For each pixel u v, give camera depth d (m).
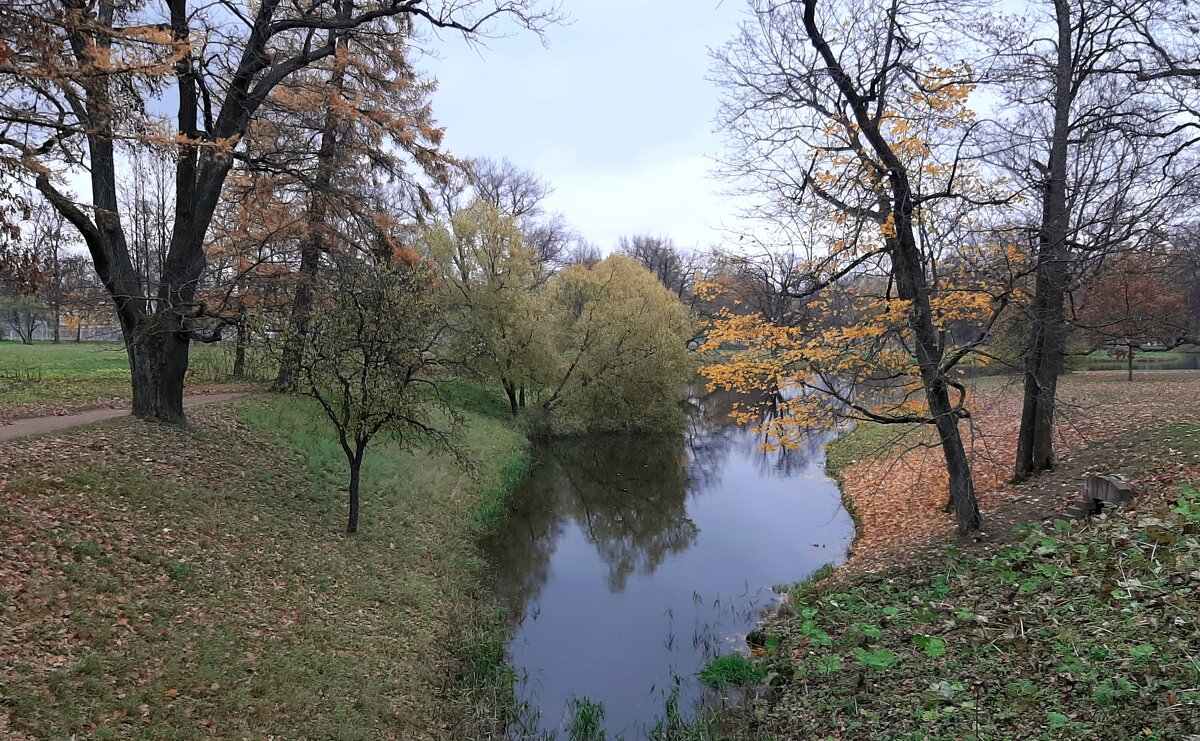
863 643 8.12
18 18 7.15
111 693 6.02
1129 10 10.42
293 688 7.23
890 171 9.52
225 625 7.88
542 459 24.95
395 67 16.50
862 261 10.09
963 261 9.84
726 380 10.84
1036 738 5.08
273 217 18.00
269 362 12.45
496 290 26.78
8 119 7.45
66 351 29.62
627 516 18.00
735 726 7.67
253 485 12.62
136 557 8.48
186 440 13.31
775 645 9.25
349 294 12.12
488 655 9.58
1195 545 6.70
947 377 10.05
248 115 13.56
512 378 27.64
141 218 27.86
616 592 12.41
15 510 8.25
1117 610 6.38
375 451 16.89
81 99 7.98
